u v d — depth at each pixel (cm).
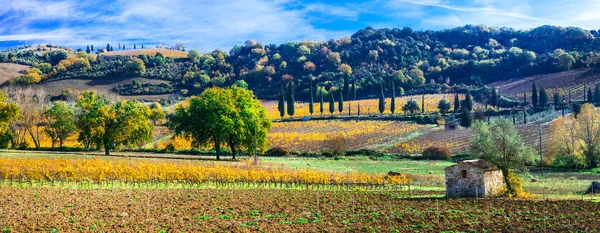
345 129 14488
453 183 5162
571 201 4638
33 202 4088
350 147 11794
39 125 13025
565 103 16950
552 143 10181
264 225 3431
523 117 14650
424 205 4456
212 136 9325
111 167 6184
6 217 3434
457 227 3403
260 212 3988
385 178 6481
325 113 18175
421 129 13975
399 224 3528
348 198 4953
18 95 14038
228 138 9338
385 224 3528
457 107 16700
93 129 9469
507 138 5419
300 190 5644
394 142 12225
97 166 6316
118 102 10031
